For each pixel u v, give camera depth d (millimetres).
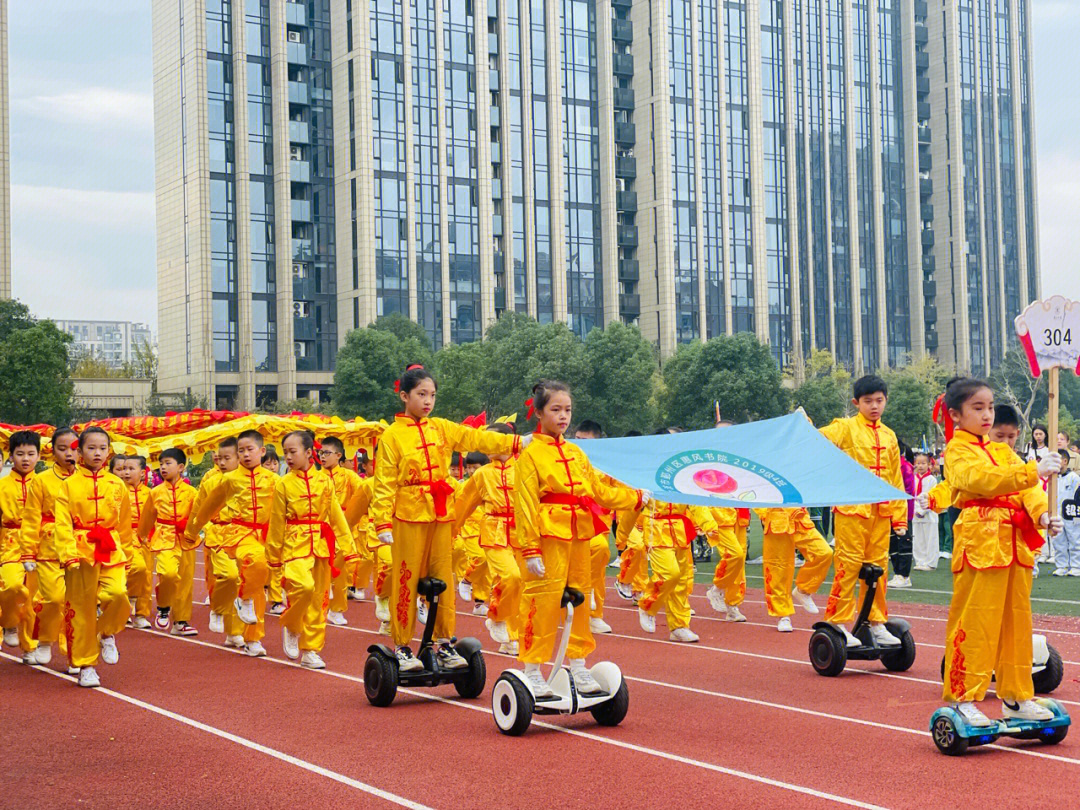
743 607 15633
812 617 14484
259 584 12336
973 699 7469
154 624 14875
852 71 83375
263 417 18484
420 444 9266
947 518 22328
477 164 70125
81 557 10484
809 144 80875
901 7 87062
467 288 69375
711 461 9312
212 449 18125
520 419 53156
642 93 75250
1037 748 7609
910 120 86125
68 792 7059
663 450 9406
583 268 73812
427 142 68250
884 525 10609
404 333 63031
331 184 68062
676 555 12664
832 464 9492
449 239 68812
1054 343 8531
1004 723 7434
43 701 9883
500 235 71312
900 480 10750
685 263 74375
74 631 10523
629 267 75375
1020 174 89750
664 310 73562
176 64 66812
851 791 6691
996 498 7492
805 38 81062
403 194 67188
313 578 11383
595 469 8750
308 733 8438
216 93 65375
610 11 74875
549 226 72938
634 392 56062
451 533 9547
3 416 44031
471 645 9516
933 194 87250
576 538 8453
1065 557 19094
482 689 9656
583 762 7457
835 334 81688
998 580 7445
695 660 11383
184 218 66062
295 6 67188
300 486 11438
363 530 15633
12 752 8078
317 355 67188
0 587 11789
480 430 9227
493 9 71438
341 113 67375
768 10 79688
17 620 12016
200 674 11141
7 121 50031
